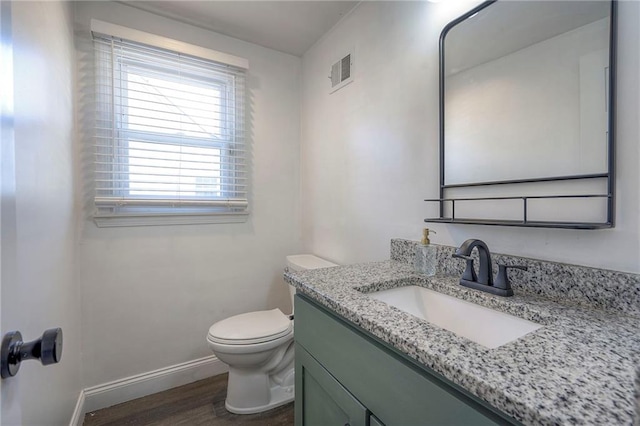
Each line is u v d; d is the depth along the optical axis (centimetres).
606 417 35
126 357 170
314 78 208
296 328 101
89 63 158
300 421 98
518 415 39
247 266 207
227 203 195
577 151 80
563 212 84
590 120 77
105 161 164
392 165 143
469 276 94
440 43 117
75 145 151
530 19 90
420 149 129
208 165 193
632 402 38
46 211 100
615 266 74
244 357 149
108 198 162
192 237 189
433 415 53
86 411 158
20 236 74
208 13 173
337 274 108
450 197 115
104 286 164
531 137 90
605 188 75
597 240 77
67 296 130
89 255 160
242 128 202
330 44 190
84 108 158
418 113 129
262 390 160
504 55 97
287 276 107
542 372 45
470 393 48
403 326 63
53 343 45
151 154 175
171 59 178
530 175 90
